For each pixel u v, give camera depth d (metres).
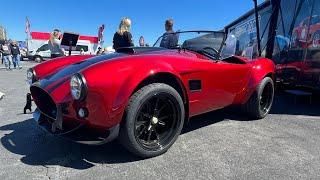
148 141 3.23
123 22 5.79
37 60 29.70
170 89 3.22
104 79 2.83
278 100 6.51
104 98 2.84
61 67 3.77
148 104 3.18
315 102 6.30
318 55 5.52
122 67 2.96
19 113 5.14
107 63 2.96
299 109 5.59
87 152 3.37
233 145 3.63
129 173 2.90
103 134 3.03
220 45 4.31
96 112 2.86
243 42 9.61
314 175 2.88
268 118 4.89
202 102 3.69
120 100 2.88
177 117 3.38
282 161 3.19
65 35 7.44
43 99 3.35
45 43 30.33
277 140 3.81
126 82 2.91
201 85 3.61
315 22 5.61
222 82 3.92
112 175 2.86
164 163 3.12
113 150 3.42
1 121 4.62
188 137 3.89
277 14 6.95
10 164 3.09
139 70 3.01
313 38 5.65
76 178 2.80
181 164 3.10
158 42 5.00
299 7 6.12
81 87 2.76
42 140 3.74
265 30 7.69
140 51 3.85
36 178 2.80
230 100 4.19
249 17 9.09
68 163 3.11
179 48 4.39
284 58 6.59
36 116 3.52
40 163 3.11
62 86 3.09
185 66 3.41
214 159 3.22
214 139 3.83
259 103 4.66
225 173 2.91
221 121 4.64
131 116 2.97
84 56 4.09
